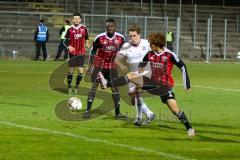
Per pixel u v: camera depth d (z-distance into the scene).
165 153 21.05
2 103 35.69
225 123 29.09
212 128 27.36
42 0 101.81
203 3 116.38
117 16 94.00
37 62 81.00
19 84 48.78
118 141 23.31
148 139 23.92
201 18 109.88
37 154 20.58
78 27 42.66
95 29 98.31
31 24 95.81
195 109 34.75
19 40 92.44
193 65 85.56
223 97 41.66
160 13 108.00
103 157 20.23
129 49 28.39
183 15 108.75
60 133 24.89
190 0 115.56
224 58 102.69
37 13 89.12
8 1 98.88
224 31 107.94
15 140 23.16
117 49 30.33
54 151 21.12
